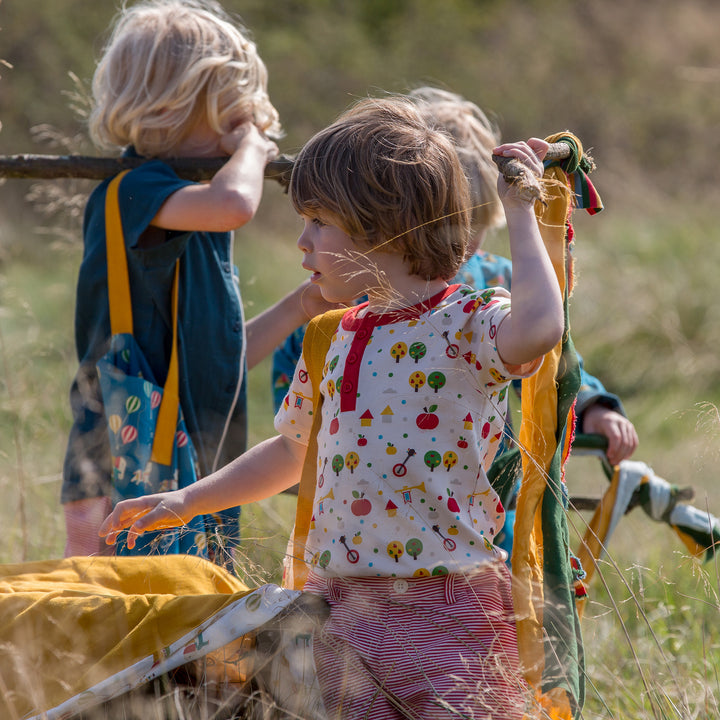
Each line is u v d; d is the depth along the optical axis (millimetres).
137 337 8656
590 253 28906
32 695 5949
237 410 9102
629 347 23750
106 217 8672
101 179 9047
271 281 28719
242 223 8477
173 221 8508
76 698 5887
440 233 6508
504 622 6125
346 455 6305
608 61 53281
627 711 7949
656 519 9250
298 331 10398
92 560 7160
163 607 6242
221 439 8703
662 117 49844
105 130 9219
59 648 6184
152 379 8555
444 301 6465
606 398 9406
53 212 12727
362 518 6191
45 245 26062
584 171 6852
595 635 9164
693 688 7703
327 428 6512
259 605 5992
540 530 6305
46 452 12742
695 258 28312
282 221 34469
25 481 10656
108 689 5902
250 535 9328
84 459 8531
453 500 6141
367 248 6531
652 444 17406
